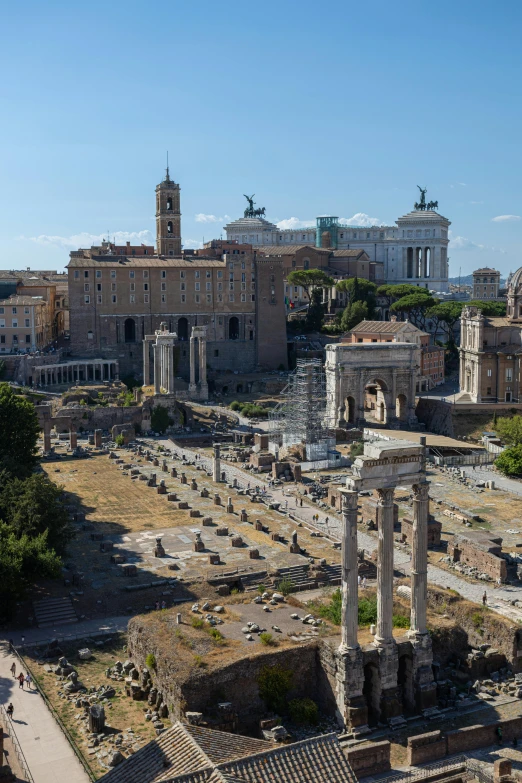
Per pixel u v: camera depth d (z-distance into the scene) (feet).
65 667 222.07
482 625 235.81
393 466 195.52
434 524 346.74
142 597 271.49
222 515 372.79
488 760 182.09
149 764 148.36
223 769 139.74
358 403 617.21
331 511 398.01
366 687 201.57
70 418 583.58
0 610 254.06
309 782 143.02
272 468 469.98
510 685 216.74
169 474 460.14
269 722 192.95
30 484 288.51
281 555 312.91
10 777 165.58
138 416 611.47
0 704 200.44
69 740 182.39
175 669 195.31
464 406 599.57
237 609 238.27
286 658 202.49
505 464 472.85
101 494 407.64
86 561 303.68
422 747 180.55
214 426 631.97
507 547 341.41
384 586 197.06
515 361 622.54
